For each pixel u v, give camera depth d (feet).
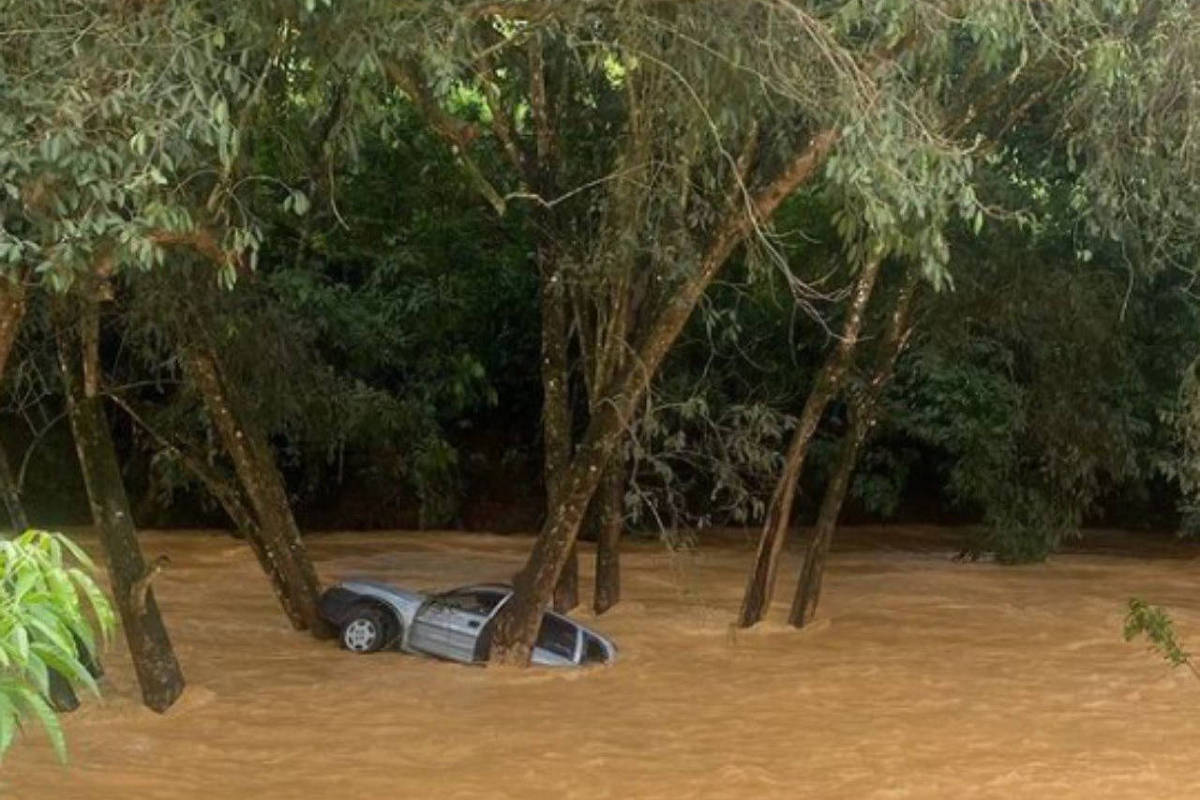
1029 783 37.29
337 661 49.65
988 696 46.37
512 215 70.28
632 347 49.78
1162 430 76.18
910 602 62.64
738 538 86.58
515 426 93.04
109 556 42.06
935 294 59.00
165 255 35.78
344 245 72.08
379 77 34.83
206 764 37.63
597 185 51.03
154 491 79.25
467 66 34.32
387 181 66.44
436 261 76.33
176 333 47.65
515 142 54.08
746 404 62.90
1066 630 57.16
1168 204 45.83
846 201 34.30
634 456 54.34
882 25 35.45
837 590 65.92
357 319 76.84
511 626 48.96
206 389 51.01
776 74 35.22
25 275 31.53
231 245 32.27
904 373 75.05
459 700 44.68
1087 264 64.64
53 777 35.81
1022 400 72.84
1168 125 42.75
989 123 53.06
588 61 41.81
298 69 34.71
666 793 35.88
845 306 59.57
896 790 36.45
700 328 68.95
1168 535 93.76
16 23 28.96
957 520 96.02
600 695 45.62
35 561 14.69
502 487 92.22
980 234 58.90
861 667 50.03
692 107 37.93
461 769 37.58
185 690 43.32
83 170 27.35
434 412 85.30
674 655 51.47
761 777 37.19
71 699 41.52
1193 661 51.60
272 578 53.11
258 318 51.65
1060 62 42.93
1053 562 77.77
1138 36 42.19
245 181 36.37
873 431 77.82
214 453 57.47
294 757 38.40
